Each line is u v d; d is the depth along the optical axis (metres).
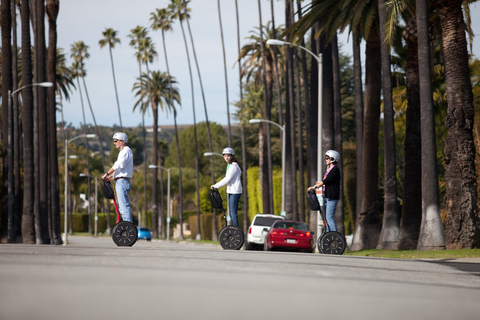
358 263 25.83
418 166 66.25
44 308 10.42
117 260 20.08
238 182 34.19
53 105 108.56
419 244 51.44
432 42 68.12
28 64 89.38
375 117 74.62
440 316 11.84
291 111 119.25
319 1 71.62
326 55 83.25
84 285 13.52
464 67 52.38
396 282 18.00
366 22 68.50
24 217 86.56
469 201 50.59
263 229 71.31
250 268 19.38
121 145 31.47
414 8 63.59
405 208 66.00
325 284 15.98
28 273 15.12
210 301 12.09
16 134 103.81
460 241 50.25
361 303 12.91
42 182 96.12
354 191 125.44
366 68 74.94
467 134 51.53
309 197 34.19
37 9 99.50
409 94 67.31
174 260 21.09
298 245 58.72
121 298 11.94
